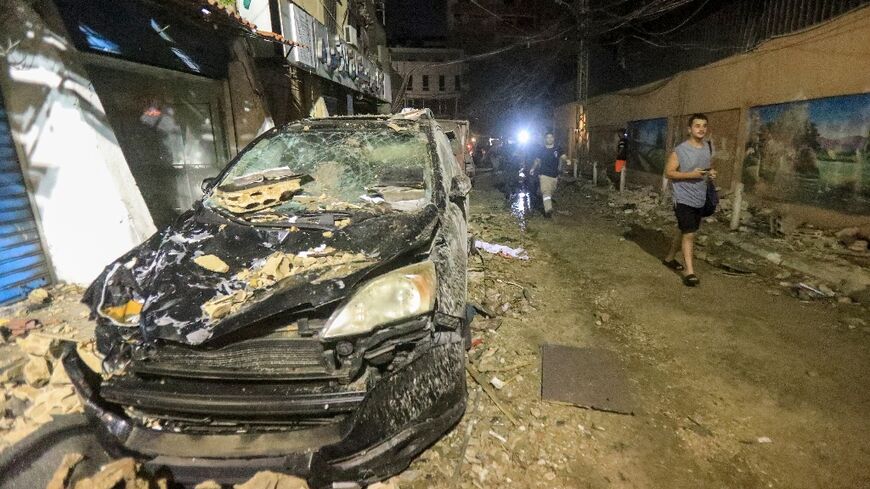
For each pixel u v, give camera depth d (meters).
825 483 2.17
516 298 4.43
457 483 2.16
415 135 3.60
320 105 11.04
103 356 2.18
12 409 2.59
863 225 5.92
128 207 4.48
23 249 4.23
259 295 2.08
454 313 2.25
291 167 3.39
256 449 1.84
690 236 4.72
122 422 1.94
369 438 1.89
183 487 1.91
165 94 6.23
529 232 7.50
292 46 8.39
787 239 6.21
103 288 2.35
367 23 17.20
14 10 3.91
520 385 2.96
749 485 2.16
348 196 3.05
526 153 10.61
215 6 5.49
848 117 6.14
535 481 2.18
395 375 1.98
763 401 2.79
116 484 1.74
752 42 8.72
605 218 8.68
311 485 1.87
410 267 2.21
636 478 2.21
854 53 5.98
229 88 7.58
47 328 3.60
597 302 4.39
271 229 2.62
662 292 4.62
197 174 6.96
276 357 1.97
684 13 11.48
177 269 2.32
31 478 2.14
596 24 15.50
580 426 2.57
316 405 1.86
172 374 1.94
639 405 2.75
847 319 3.85
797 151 7.11
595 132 16.67
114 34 4.77
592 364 3.21
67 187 4.31
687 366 3.21
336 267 2.21
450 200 3.23
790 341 3.53
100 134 4.38
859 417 2.62
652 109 12.27
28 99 4.12
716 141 9.39
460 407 2.18
